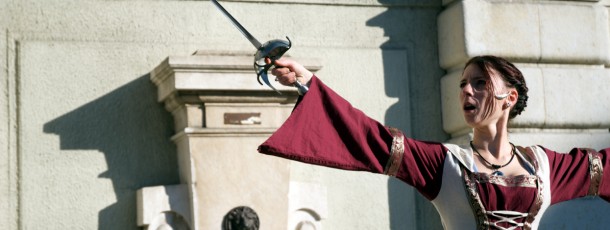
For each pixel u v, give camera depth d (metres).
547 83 5.23
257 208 4.67
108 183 4.77
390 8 5.30
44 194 4.67
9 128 4.67
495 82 3.07
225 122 4.66
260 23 5.08
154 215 4.67
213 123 4.64
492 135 3.10
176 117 4.83
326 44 5.16
